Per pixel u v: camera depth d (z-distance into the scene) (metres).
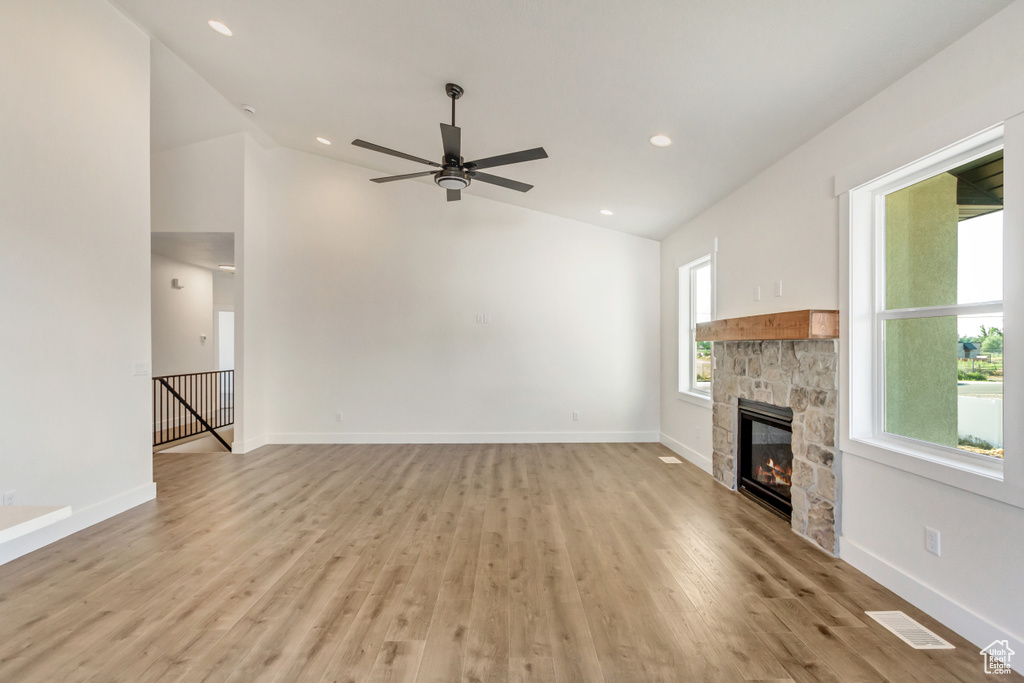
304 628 1.88
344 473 4.18
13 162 2.52
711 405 4.15
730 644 1.79
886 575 2.21
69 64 2.82
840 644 1.79
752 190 3.44
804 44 2.02
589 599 2.12
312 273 5.38
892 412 2.34
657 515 3.17
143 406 3.40
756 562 2.48
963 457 1.94
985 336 1.88
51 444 2.73
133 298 3.30
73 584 2.22
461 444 5.37
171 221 4.92
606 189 4.25
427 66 2.82
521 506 3.34
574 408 5.52
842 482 2.53
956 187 2.01
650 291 5.56
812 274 2.76
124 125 3.20
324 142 4.77
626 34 2.19
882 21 1.81
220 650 1.74
